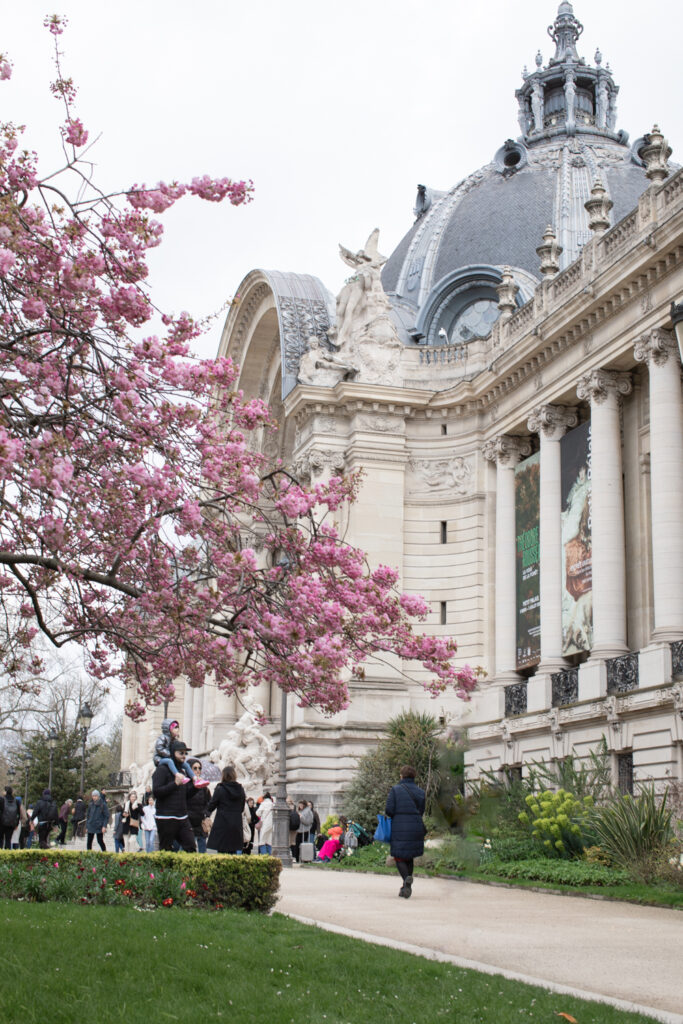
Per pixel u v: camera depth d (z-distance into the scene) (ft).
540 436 146.20
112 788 283.59
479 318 187.11
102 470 47.37
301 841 129.49
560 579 140.46
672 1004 39.70
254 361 197.98
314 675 53.98
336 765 153.79
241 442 54.95
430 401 165.89
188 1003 34.63
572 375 138.21
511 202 195.42
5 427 43.27
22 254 44.68
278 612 55.16
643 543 130.31
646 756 111.65
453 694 155.84
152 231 46.39
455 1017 34.53
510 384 153.69
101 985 36.11
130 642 52.90
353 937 50.65
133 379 45.65
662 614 115.24
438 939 54.65
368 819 139.85
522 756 135.54
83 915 50.55
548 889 82.58
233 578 54.19
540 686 135.85
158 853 63.05
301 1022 33.30
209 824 79.92
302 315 177.27
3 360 45.68
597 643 126.72
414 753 140.46
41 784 278.26
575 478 137.59
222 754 143.84
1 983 35.12
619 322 128.26
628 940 55.88
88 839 121.29
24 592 56.18
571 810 98.17
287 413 170.71
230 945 44.88
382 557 161.07
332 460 165.07
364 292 170.81
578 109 220.84
